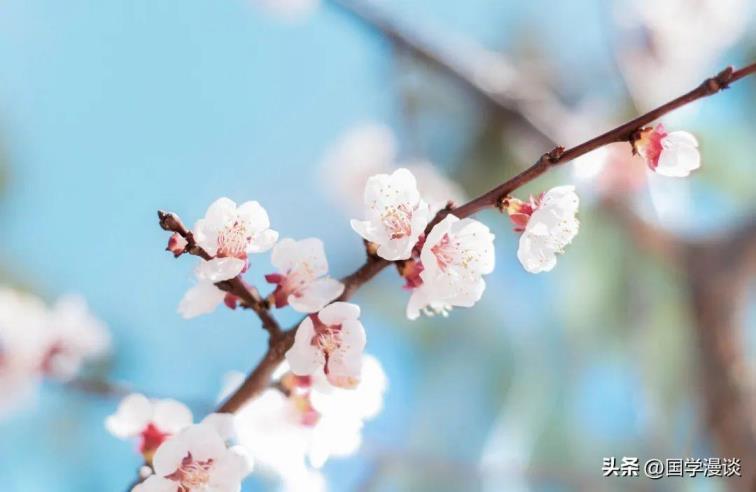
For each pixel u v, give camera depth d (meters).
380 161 1.26
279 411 0.69
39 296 1.23
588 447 1.14
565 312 1.19
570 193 0.63
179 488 0.64
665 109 0.62
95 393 0.82
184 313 0.64
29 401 0.98
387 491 1.01
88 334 0.99
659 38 1.14
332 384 0.63
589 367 1.18
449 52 1.15
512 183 0.63
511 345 1.18
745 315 1.12
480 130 1.20
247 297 0.64
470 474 1.04
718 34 1.16
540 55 1.33
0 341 0.96
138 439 0.68
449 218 0.62
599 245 1.17
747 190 1.16
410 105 1.25
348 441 0.69
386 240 0.62
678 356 1.13
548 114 1.14
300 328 0.63
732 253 1.11
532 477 1.07
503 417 1.14
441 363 1.17
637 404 1.14
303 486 0.70
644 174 1.10
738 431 1.02
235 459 0.64
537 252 0.63
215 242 0.63
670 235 1.12
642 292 1.17
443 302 0.64
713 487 1.03
